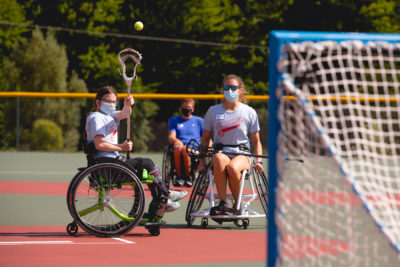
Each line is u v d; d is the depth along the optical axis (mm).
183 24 88812
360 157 9820
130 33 89312
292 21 92688
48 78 77000
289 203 8906
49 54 77875
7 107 68812
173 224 19641
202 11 89312
